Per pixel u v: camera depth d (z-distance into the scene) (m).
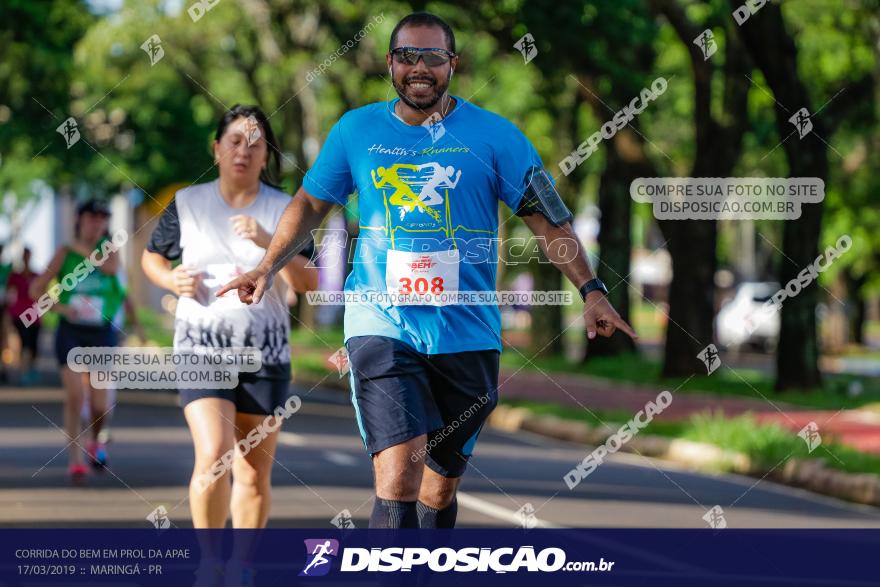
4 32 55.91
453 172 10.39
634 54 46.09
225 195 12.86
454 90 59.50
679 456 29.67
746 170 68.62
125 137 80.75
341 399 45.50
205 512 12.28
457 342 10.37
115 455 25.61
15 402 38.22
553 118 53.97
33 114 61.59
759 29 41.91
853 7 55.06
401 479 10.06
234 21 70.56
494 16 42.00
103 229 22.23
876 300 160.75
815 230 44.03
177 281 12.48
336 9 63.09
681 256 49.50
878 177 71.62
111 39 63.12
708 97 46.44
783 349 44.59
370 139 10.51
